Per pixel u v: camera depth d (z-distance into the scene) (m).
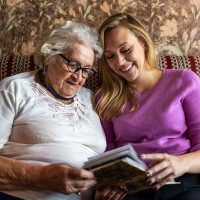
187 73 1.52
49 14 1.95
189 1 1.93
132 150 1.18
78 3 1.94
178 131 1.49
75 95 1.51
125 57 1.50
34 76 1.46
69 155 1.35
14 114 1.36
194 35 1.95
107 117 1.58
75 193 1.22
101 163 1.16
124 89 1.59
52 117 1.38
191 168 1.32
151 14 1.93
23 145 1.35
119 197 1.30
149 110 1.51
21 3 1.96
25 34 1.96
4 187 1.27
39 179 1.22
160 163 1.22
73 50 1.39
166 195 1.38
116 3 1.93
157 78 1.56
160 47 1.94
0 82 1.43
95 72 1.63
